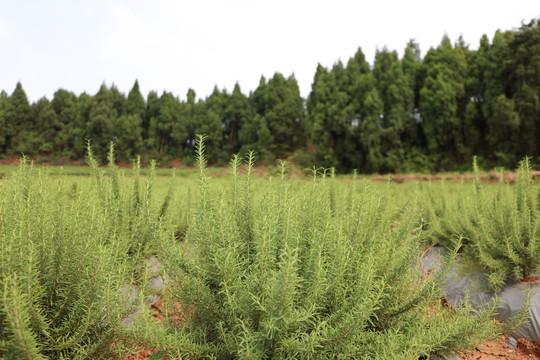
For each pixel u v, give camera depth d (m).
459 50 40.03
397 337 2.21
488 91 34.38
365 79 45.44
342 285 2.21
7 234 2.02
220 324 2.00
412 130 40.22
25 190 2.44
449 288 4.11
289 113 60.22
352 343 2.04
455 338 2.42
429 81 39.12
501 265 3.83
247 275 2.11
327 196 2.50
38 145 65.50
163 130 69.81
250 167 2.31
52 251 2.12
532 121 29.66
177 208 4.86
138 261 3.21
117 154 4.18
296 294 2.10
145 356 2.56
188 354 1.92
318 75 66.81
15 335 1.58
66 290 2.12
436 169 36.47
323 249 2.23
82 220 2.33
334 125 44.31
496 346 3.17
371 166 39.97
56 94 70.00
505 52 33.16
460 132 36.84
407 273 2.75
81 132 63.12
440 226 5.29
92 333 2.14
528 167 4.23
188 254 2.59
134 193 3.92
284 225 2.20
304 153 56.34
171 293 2.39
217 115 68.44
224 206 2.32
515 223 3.80
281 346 1.93
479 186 4.92
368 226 2.83
